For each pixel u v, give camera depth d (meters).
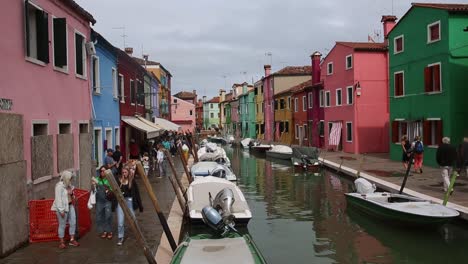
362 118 30.39
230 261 6.89
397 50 24.72
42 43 10.76
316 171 24.86
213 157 25.80
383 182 16.72
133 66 25.11
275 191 18.81
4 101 8.84
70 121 13.02
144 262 7.88
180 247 7.68
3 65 8.87
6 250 8.13
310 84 40.38
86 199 10.27
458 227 11.43
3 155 8.12
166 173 21.77
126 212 7.66
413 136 23.12
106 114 18.34
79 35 14.10
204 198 12.91
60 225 8.67
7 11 9.10
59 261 7.88
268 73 57.50
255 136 62.19
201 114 114.50
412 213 10.96
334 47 33.50
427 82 21.52
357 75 30.23
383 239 11.33
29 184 9.59
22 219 8.80
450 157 14.12
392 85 25.23
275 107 51.53
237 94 79.62
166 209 12.86
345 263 9.62
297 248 10.72
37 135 10.95
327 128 35.34
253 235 11.89
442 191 14.42
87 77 14.98
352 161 25.39
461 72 20.05
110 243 9.10
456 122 20.06
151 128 23.20
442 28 20.41
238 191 13.00
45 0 11.20
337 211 14.62
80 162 13.62
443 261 9.66
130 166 9.37
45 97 11.08
